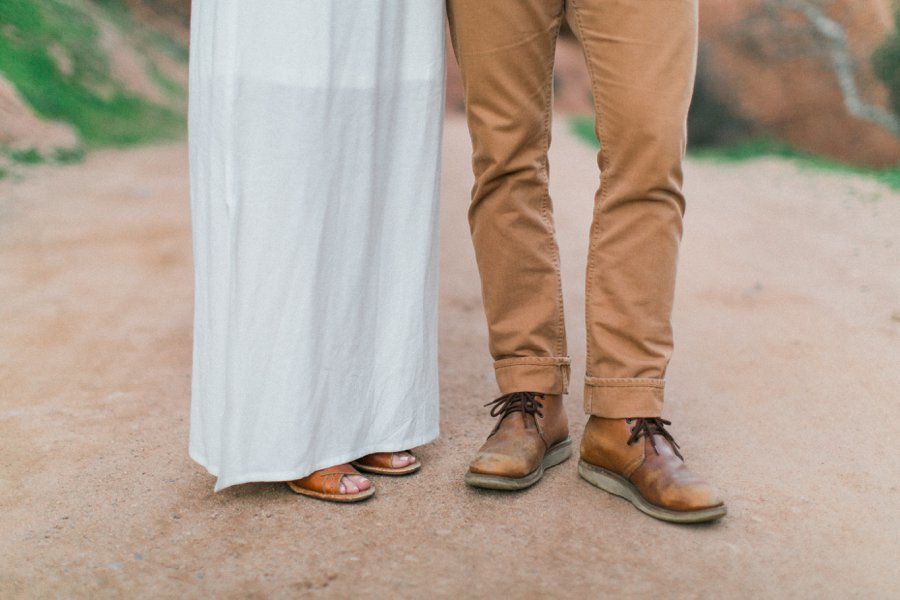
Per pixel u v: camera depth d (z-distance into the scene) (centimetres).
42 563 179
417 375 220
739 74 1302
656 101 188
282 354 196
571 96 2573
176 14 1656
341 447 209
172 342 359
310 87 189
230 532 192
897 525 193
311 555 181
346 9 191
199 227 202
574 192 852
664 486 192
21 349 349
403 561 177
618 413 200
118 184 809
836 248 551
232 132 188
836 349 336
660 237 195
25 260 524
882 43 1216
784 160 1152
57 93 1061
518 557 178
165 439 250
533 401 216
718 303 421
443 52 210
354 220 202
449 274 492
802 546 183
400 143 209
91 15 1370
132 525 196
